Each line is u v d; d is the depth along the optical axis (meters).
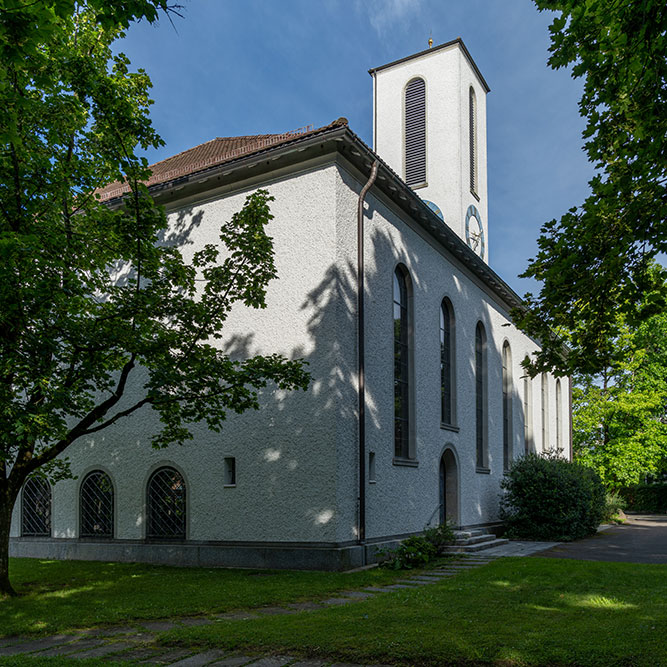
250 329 13.66
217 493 13.52
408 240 16.25
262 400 13.27
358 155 13.38
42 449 12.92
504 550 16.17
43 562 14.70
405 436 15.48
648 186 6.88
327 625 7.21
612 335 7.86
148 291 10.14
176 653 6.59
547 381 30.86
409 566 12.46
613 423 33.19
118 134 9.88
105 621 8.12
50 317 9.42
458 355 19.16
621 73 6.78
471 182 27.61
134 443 15.02
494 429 22.23
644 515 39.25
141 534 14.50
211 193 14.80
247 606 8.88
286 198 13.66
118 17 5.29
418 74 27.31
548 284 7.62
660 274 7.24
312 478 12.45
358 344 13.31
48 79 6.86
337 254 12.91
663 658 5.61
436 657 5.96
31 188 10.07
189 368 10.68
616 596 8.94
